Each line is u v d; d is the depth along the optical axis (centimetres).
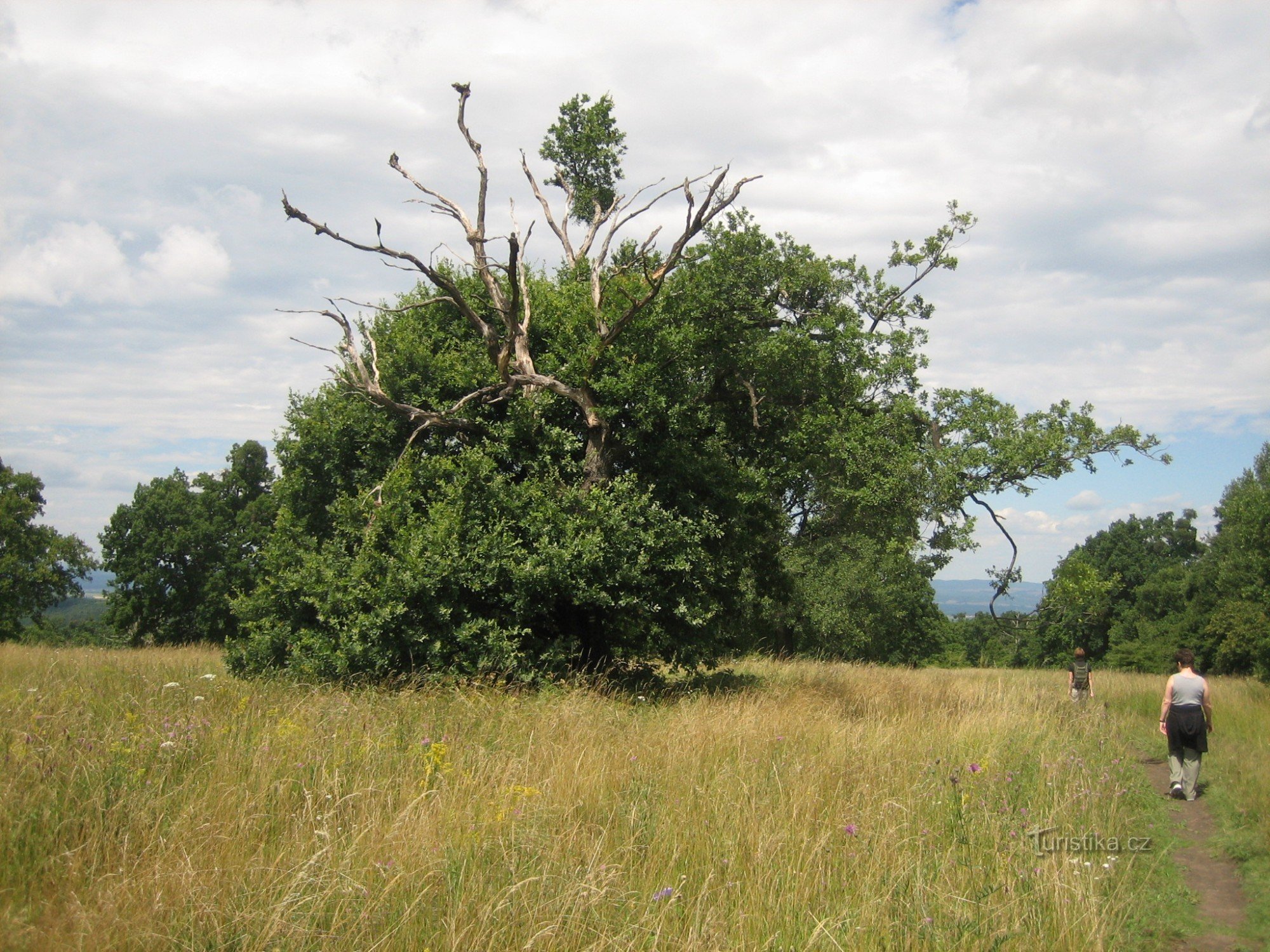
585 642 1489
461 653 1221
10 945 372
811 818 608
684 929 445
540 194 1659
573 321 1477
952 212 1642
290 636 1277
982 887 519
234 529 4109
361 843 492
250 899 422
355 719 786
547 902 430
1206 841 720
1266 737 1211
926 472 1476
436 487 1385
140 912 401
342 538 1357
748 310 1678
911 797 694
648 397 1442
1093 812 734
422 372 1519
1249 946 493
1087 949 451
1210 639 3672
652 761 729
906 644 4712
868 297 1686
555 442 1448
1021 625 1736
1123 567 5988
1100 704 1558
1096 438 1458
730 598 1680
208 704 846
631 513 1365
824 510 1803
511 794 587
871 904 468
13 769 551
